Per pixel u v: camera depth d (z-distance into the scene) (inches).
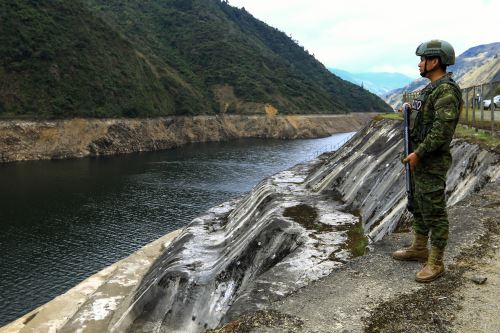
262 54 6496.1
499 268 215.3
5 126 2829.7
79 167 2596.0
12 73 3075.8
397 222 535.2
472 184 491.5
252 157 3080.7
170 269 652.1
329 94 6673.2
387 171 710.5
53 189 1991.9
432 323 173.8
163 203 1779.0
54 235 1386.6
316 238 584.1
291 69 6732.3
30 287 1025.5
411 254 228.2
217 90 5049.2
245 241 658.2
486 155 503.2
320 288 211.0
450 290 196.4
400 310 184.9
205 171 2492.6
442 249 206.5
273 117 4778.5
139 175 2358.5
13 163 2689.5
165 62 5083.7
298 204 765.3
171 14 6486.2
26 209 1664.6
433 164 200.7
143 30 5595.5
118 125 3376.0
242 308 372.5
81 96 3284.9
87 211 1652.3
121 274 855.7
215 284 603.8
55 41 3398.1
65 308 770.8
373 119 1074.7
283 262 499.5
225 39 6072.8
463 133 649.0
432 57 201.6
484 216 297.3
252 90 5073.8
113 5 6063.0
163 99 4079.7
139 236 1387.8
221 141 4252.0
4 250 1254.3
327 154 1378.0
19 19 3316.9
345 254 522.0
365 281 213.3
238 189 2032.5
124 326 595.5
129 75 3791.8
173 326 577.6
